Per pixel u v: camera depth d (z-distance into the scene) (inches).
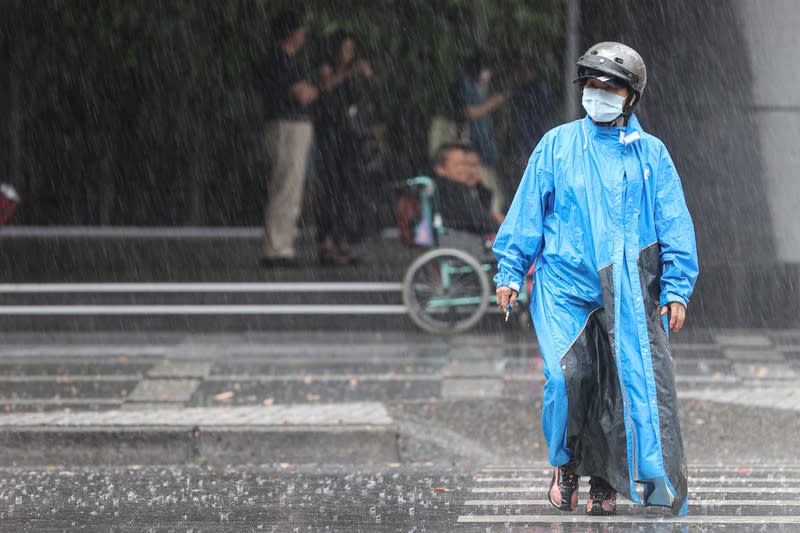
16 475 696.4
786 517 543.8
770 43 1312.7
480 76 1397.6
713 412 831.7
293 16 1387.8
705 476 675.4
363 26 1657.2
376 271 1434.5
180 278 1400.1
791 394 896.9
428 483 655.1
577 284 540.7
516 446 796.6
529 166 552.7
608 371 535.2
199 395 922.1
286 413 826.2
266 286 1337.4
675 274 535.5
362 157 1503.4
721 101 1311.5
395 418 817.5
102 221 1893.5
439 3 1651.1
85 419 807.1
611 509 550.3
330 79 1455.5
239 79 1744.6
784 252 1290.6
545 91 1419.8
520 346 1135.6
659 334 534.9
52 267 1499.8
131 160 1852.9
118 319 1263.5
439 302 1192.8
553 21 1628.9
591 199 537.6
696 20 1315.2
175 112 1788.9
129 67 1754.4
